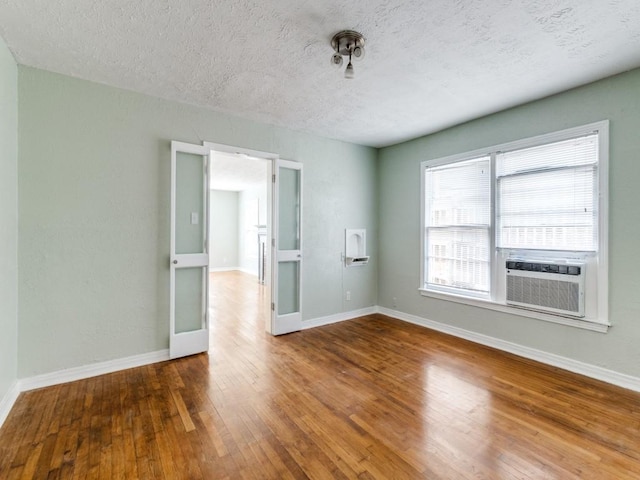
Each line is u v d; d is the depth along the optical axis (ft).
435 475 5.24
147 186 9.53
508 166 10.71
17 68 7.71
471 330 11.78
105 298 8.93
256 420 6.76
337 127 12.44
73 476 5.18
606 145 8.45
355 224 14.93
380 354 10.43
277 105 10.30
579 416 6.90
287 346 11.16
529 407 7.27
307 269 13.38
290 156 12.73
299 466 5.44
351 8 5.77
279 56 7.43
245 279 26.45
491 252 11.18
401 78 8.48
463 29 6.40
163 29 6.41
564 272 9.18
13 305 7.45
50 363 8.20
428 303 13.42
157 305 9.75
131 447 5.88
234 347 11.02
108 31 6.47
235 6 5.71
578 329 9.03
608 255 8.46
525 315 10.19
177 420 6.73
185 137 10.17
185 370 9.17
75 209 8.48
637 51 7.16
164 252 9.86
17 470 5.29
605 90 8.47
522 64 7.77
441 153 12.85
